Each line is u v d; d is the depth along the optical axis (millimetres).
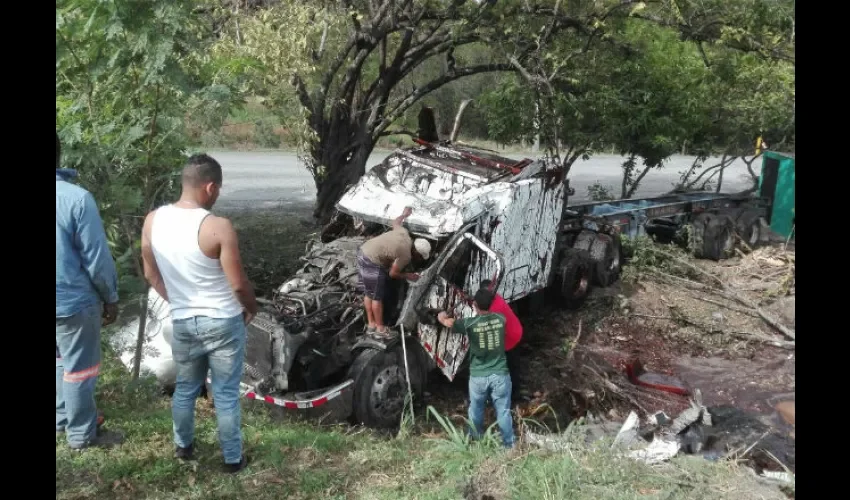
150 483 3754
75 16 4820
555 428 6129
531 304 8273
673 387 6824
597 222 10000
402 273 5867
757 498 3844
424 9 10141
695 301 9367
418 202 6773
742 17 9430
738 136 12570
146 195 5238
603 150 11945
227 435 3855
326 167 10445
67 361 3854
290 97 8062
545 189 7582
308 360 5738
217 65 6523
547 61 10383
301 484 3936
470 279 6586
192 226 3512
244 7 9406
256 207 14047
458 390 6852
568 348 7680
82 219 3645
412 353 6027
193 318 3617
